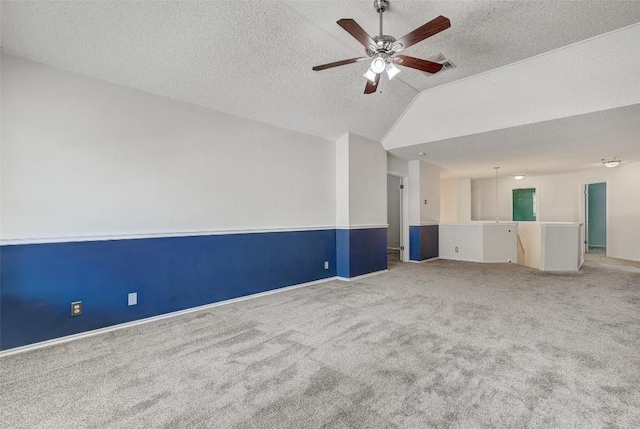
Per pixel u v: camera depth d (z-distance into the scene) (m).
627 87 3.24
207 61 3.02
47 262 2.56
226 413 1.67
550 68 3.48
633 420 1.60
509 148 5.48
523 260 7.49
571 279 4.97
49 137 2.58
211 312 3.35
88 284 2.75
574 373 2.06
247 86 3.46
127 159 2.98
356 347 2.46
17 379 2.01
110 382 1.97
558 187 8.82
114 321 2.88
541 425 1.57
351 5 2.67
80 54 2.59
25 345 2.45
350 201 5.02
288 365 2.18
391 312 3.32
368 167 5.35
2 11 2.16
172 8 2.48
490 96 4.03
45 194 2.56
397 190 9.00
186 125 3.39
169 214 3.26
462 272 5.61
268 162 4.19
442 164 7.29
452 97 4.30
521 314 3.23
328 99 4.05
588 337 2.63
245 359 2.27
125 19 2.46
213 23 2.69
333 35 3.08
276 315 3.25
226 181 3.74
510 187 9.81
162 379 2.01
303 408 1.71
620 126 4.09
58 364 2.21
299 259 4.56
